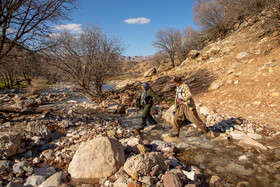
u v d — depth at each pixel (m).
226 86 8.59
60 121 6.64
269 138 4.34
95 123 6.73
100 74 11.70
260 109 5.96
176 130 4.92
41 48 6.17
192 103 4.56
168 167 3.32
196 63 17.05
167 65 35.12
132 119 7.45
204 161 3.59
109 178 3.08
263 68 7.79
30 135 4.85
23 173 3.25
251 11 13.28
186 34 33.19
